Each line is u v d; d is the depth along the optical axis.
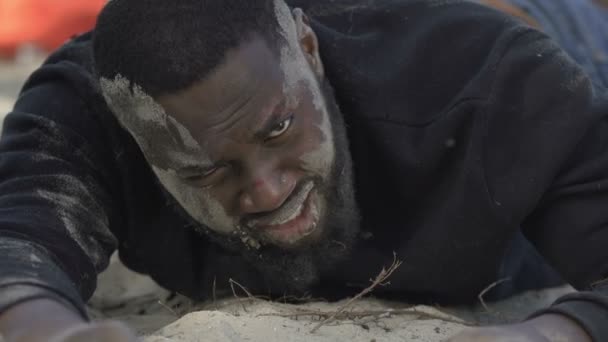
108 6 4.23
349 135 4.64
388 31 4.84
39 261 3.98
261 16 4.16
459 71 4.57
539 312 3.84
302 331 4.27
